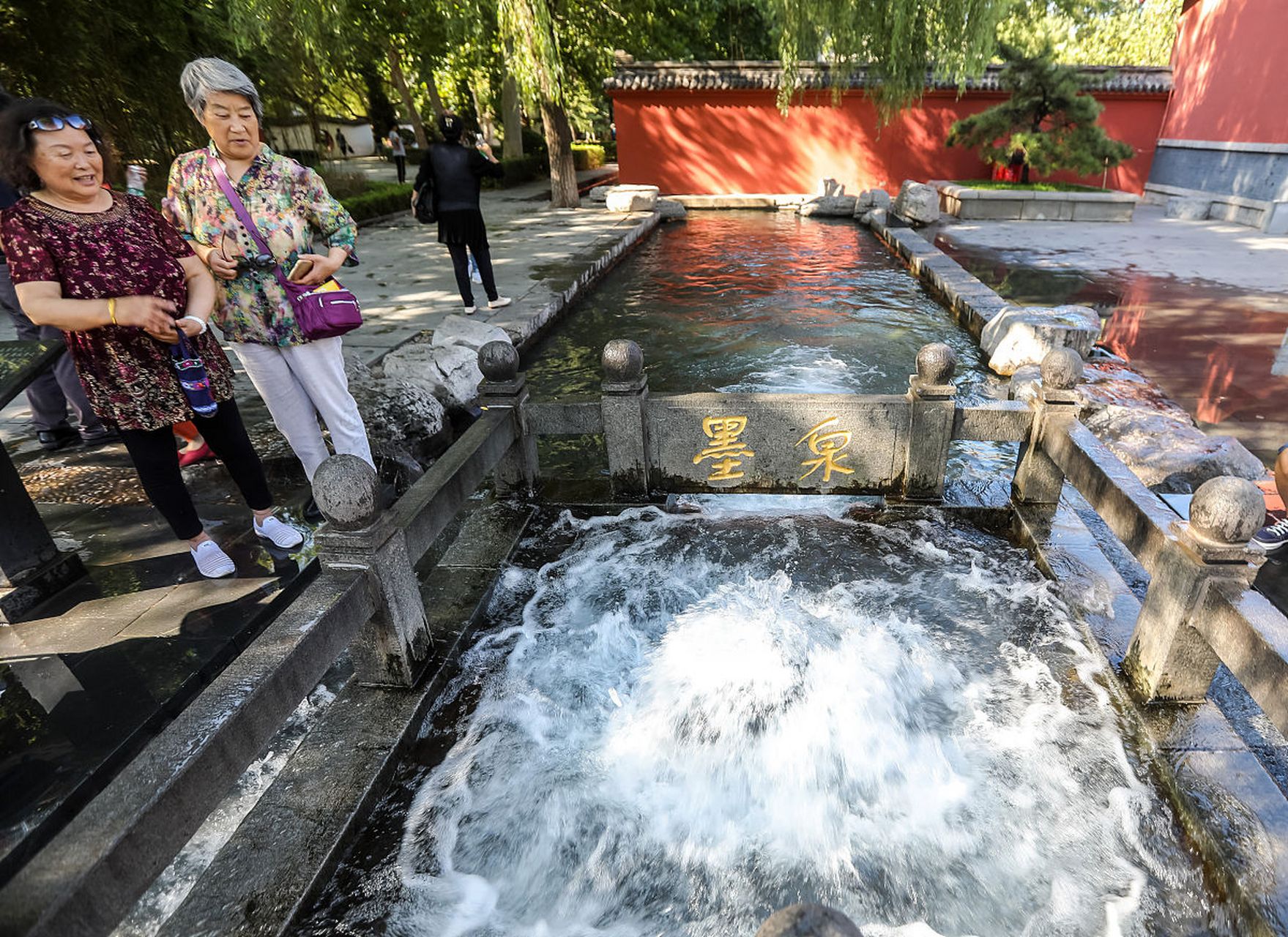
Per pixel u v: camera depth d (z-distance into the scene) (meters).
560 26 14.60
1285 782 2.01
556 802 2.09
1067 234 11.98
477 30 12.23
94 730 2.15
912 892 1.83
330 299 2.82
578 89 20.61
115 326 2.41
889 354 6.38
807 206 15.39
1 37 7.82
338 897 1.82
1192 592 1.99
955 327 7.17
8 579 2.65
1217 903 1.73
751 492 3.56
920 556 3.14
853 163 16.72
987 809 2.02
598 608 2.90
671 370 6.09
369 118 28.84
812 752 2.22
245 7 9.41
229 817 2.07
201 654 2.45
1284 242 10.84
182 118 10.01
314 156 15.77
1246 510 1.85
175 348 2.53
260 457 3.97
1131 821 1.93
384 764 2.10
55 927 1.12
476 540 3.32
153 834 1.33
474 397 5.30
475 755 2.24
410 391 4.54
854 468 3.44
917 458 3.34
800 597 2.91
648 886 1.87
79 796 1.96
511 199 17.77
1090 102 13.19
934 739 2.24
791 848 1.96
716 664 2.56
